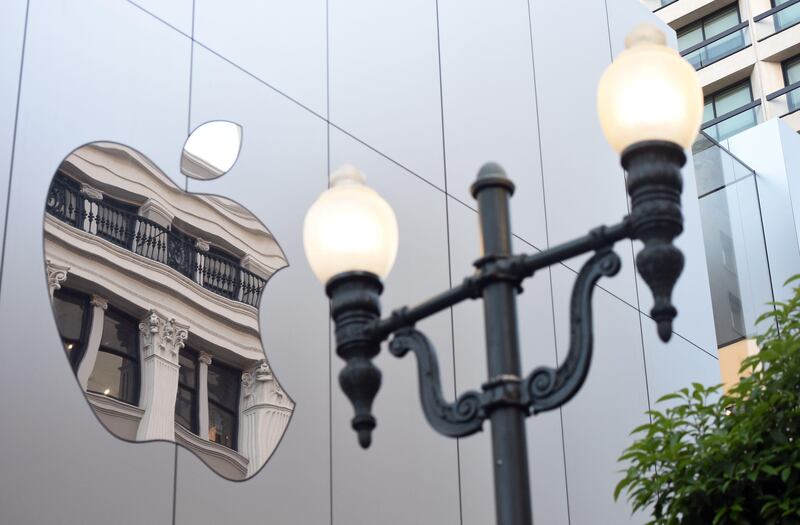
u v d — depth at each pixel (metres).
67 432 8.76
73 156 9.65
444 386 12.57
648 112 4.52
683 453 7.77
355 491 11.06
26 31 9.70
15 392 8.51
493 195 4.93
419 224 13.20
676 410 8.13
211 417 9.99
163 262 10.06
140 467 9.20
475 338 13.28
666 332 4.32
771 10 49.41
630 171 4.54
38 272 9.02
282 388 10.76
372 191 5.05
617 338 16.02
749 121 48.03
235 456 10.07
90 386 9.06
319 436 10.94
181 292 10.12
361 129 12.95
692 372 17.55
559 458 13.92
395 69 13.85
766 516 7.18
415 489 11.73
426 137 13.88
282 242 11.33
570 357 4.51
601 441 14.70
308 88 12.48
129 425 9.26
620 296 16.48
